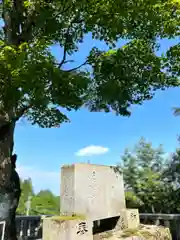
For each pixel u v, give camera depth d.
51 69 4.71
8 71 4.41
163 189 15.09
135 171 16.41
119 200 4.85
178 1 5.14
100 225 4.78
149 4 5.24
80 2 5.54
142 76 6.35
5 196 5.27
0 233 4.88
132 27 5.89
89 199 4.05
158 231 4.59
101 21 5.77
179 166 14.59
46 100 5.52
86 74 6.42
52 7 5.98
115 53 6.04
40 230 6.93
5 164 5.46
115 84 6.40
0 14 6.89
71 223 3.41
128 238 3.95
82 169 4.07
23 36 6.08
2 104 5.28
